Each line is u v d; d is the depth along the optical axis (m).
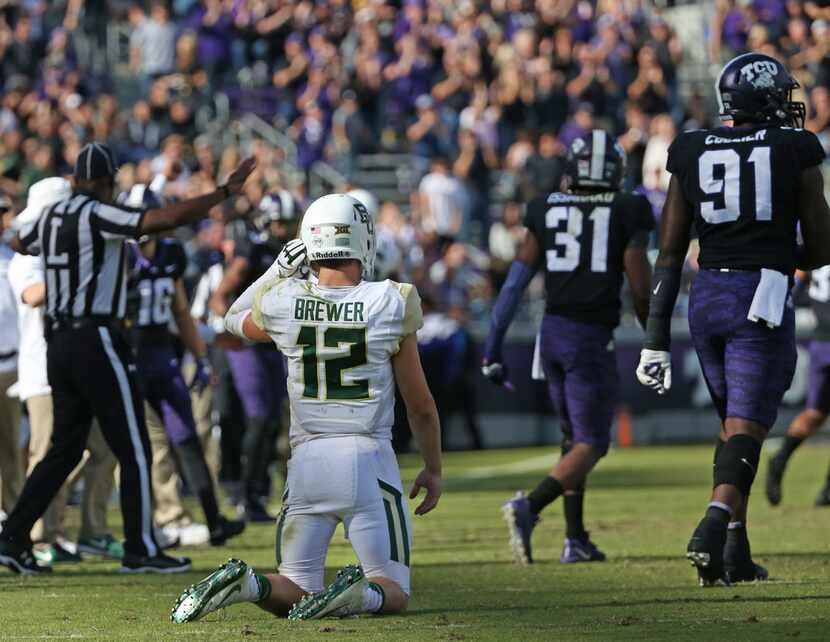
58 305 26.94
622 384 68.06
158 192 34.59
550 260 28.50
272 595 19.06
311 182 78.25
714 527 21.56
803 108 22.73
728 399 22.11
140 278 33.34
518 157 76.88
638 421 68.31
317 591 19.27
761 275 21.91
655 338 22.89
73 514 43.31
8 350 31.67
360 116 82.31
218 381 41.81
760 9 86.62
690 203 22.59
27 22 80.19
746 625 19.27
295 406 18.95
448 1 87.75
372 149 82.25
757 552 29.33
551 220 28.62
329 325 18.78
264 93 82.00
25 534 27.39
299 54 82.94
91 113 75.50
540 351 28.77
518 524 27.88
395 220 68.38
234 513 43.44
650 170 72.31
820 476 53.34
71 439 27.36
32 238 27.47
